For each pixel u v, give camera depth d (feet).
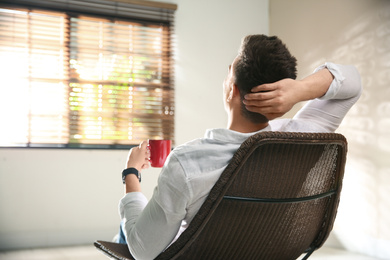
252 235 3.01
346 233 11.53
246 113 3.11
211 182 2.77
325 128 3.49
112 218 12.94
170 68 13.91
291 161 2.87
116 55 13.34
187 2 14.21
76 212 12.56
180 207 2.79
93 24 13.08
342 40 11.73
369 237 10.77
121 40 13.47
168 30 13.89
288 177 2.91
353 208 11.32
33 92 12.44
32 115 12.39
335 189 3.30
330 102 3.48
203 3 14.39
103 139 13.08
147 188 13.50
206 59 14.35
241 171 2.77
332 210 3.37
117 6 13.26
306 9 13.23
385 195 10.28
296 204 3.05
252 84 3.02
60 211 12.40
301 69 13.50
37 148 12.21
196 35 14.26
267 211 2.94
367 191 10.84
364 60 10.98
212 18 14.49
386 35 10.29
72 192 12.55
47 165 12.32
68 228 12.46
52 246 12.17
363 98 11.02
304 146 2.85
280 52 2.99
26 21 12.38
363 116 11.00
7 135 12.16
